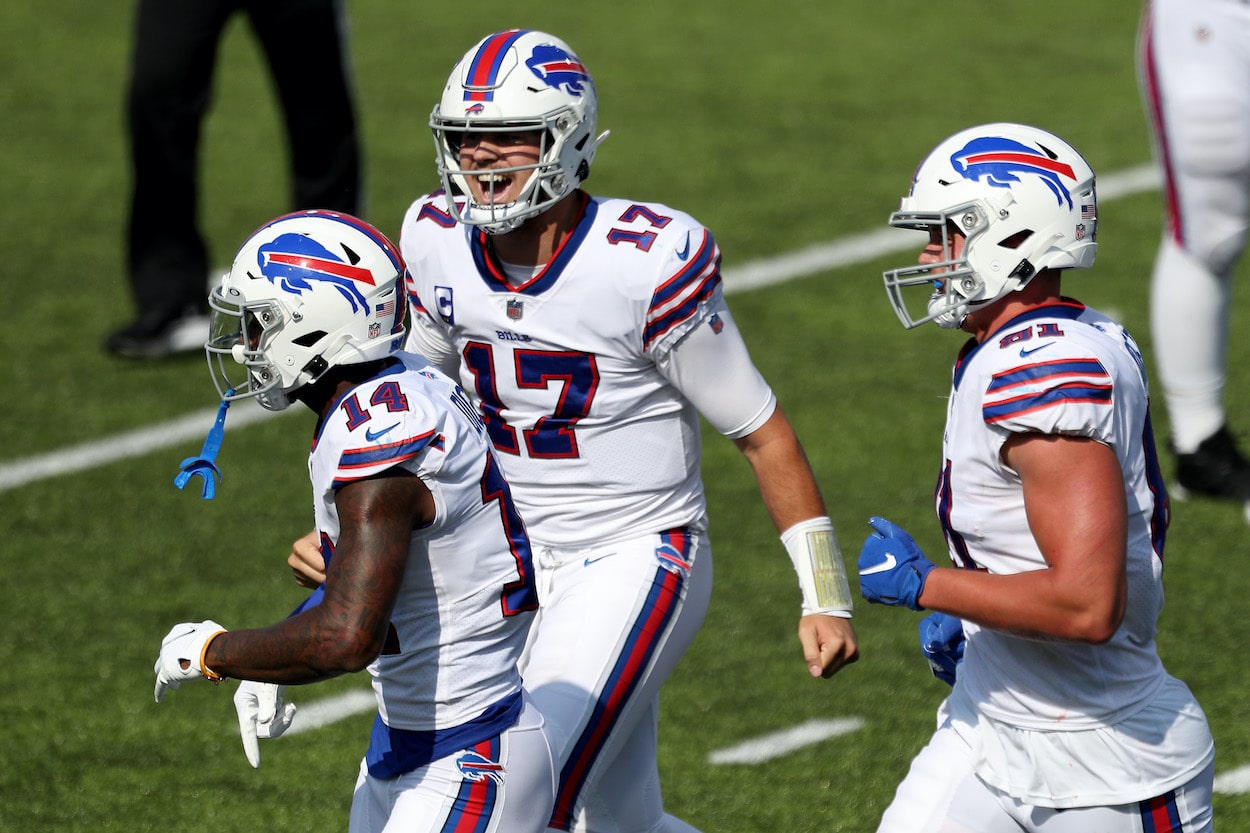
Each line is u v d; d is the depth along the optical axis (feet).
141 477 75.56
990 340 34.53
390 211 106.52
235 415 82.48
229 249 102.01
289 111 91.25
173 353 89.61
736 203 108.37
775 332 90.38
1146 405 35.01
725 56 137.49
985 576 33.73
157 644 61.05
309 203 92.68
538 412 42.34
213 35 87.35
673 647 42.37
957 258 35.14
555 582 43.06
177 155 87.76
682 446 43.32
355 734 55.26
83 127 122.93
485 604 35.24
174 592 65.05
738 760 53.11
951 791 36.68
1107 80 131.13
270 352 34.86
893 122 122.83
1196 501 70.95
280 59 89.97
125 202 110.01
